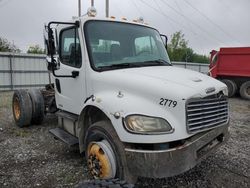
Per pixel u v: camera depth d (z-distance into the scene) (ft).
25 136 20.34
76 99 14.51
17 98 22.35
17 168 14.67
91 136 11.84
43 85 66.64
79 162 15.34
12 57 61.21
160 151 9.91
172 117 10.13
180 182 12.87
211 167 14.61
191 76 12.02
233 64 46.29
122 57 13.87
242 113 32.07
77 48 13.92
